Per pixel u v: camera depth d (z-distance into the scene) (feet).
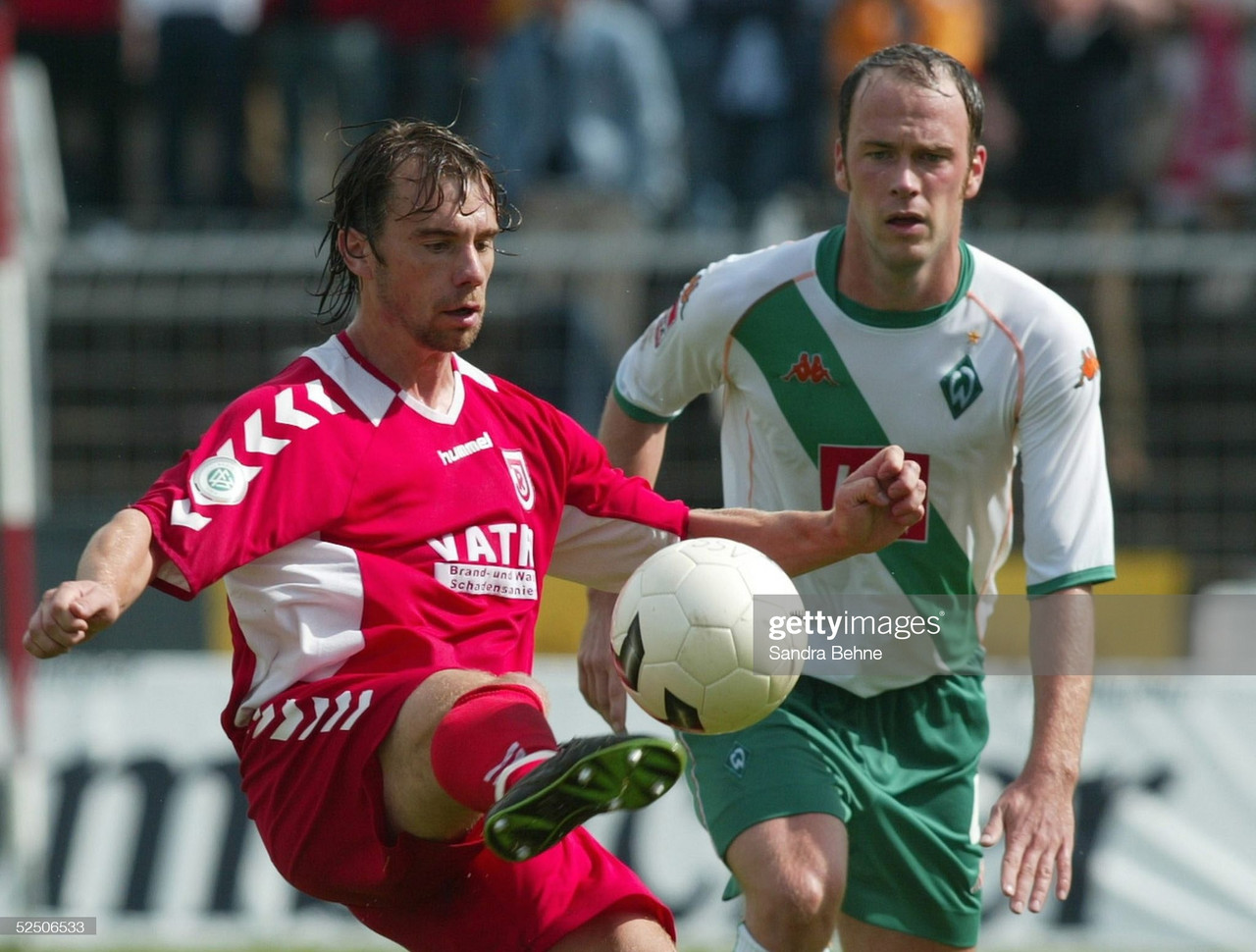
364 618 43.57
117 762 89.97
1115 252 106.11
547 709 42.78
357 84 125.70
